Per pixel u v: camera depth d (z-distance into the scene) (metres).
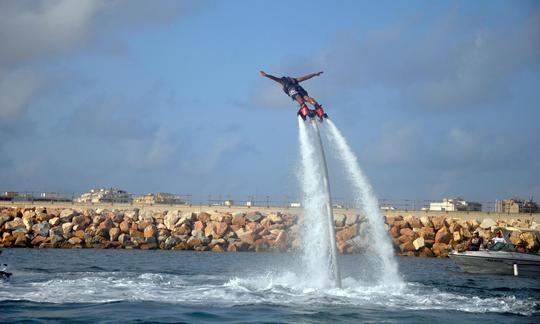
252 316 27.77
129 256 68.75
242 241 83.44
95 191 138.12
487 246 63.16
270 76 35.66
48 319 25.95
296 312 28.94
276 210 99.00
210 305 30.22
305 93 35.47
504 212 100.12
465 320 28.17
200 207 100.31
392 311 29.81
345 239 79.50
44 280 38.53
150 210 93.00
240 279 40.25
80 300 30.53
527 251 63.56
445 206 111.75
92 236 86.19
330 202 36.12
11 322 25.25
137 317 26.75
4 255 66.38
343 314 28.73
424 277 50.22
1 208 94.38
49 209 95.00
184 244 84.81
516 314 30.09
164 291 34.34
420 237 83.19
